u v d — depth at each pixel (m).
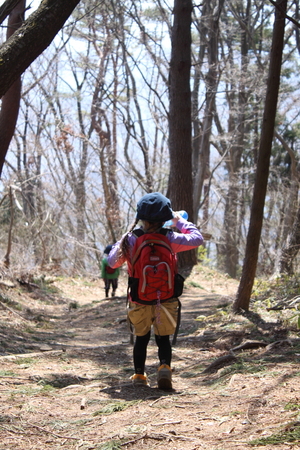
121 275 20.69
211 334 6.94
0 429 3.05
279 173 30.69
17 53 4.60
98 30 28.72
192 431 2.84
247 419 2.91
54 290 14.94
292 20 6.04
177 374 4.98
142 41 24.66
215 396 3.57
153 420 3.13
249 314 7.52
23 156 31.09
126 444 2.71
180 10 14.48
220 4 19.50
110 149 29.25
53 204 26.67
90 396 3.90
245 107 29.23
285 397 3.23
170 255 3.86
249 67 26.84
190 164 15.17
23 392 4.00
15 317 9.04
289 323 6.32
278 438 2.47
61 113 30.44
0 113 8.32
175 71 14.88
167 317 3.88
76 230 27.77
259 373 4.02
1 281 12.37
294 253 12.96
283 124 33.66
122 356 6.12
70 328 9.23
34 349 6.28
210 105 24.59
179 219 4.09
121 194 31.17
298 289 8.22
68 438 2.91
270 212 27.23
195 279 15.90
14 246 16.73
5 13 4.98
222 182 31.47
